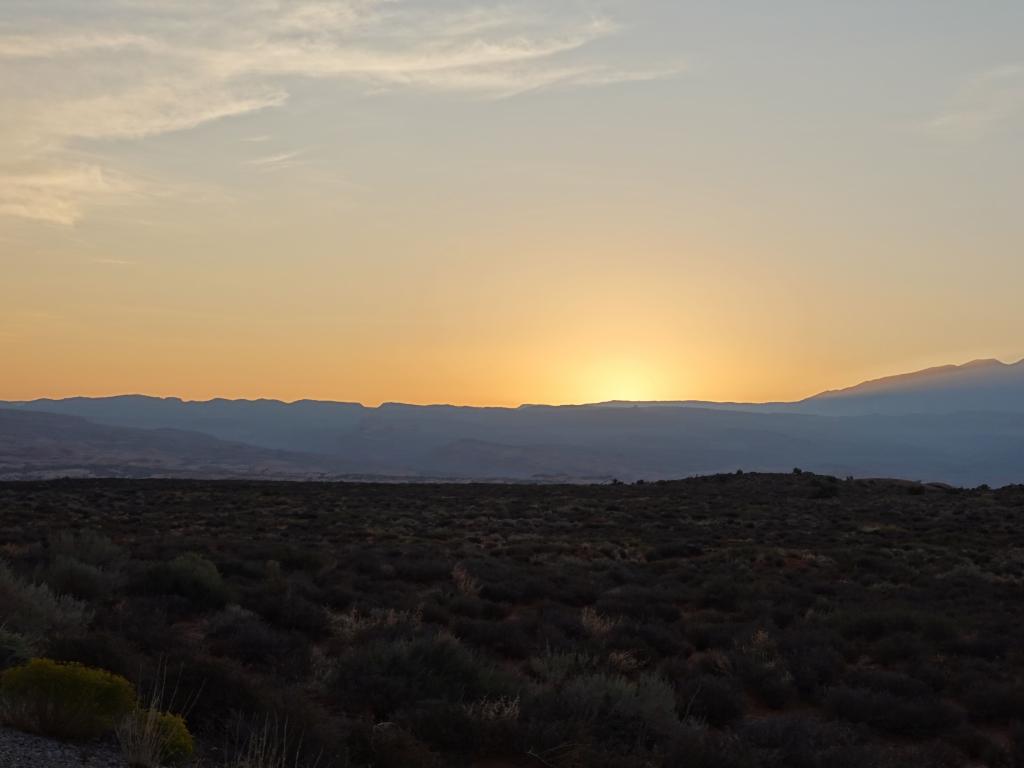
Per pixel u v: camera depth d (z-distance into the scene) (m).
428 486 102.62
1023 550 45.56
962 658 21.56
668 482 104.06
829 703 17.09
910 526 58.94
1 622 13.60
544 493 90.06
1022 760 14.98
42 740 8.86
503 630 20.66
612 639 21.12
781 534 54.06
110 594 21.30
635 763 11.65
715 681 17.03
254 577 28.11
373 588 27.83
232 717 10.48
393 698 13.66
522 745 12.00
